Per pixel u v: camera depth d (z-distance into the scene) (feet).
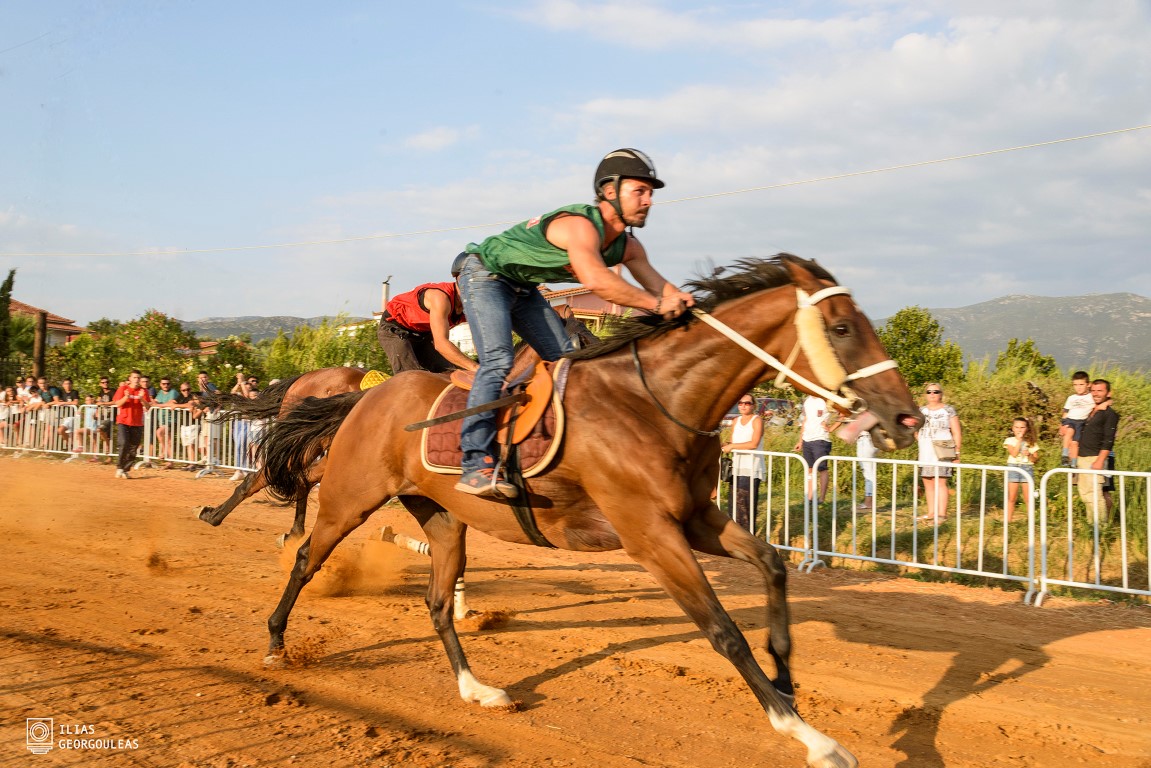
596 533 13.23
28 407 58.85
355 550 27.40
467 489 13.30
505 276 13.73
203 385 49.49
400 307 21.11
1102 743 13.00
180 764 11.48
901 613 21.49
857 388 11.62
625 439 12.35
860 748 12.76
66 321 149.48
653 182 12.57
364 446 15.56
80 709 13.33
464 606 19.94
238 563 25.53
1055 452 34.53
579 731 13.12
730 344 12.31
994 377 43.24
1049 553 26.63
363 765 11.65
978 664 17.06
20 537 28.68
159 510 35.68
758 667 11.08
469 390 14.40
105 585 22.11
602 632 18.85
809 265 12.12
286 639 17.67
